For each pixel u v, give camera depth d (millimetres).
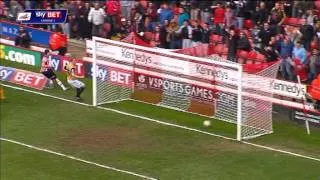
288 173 45094
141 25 71812
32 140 51781
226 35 65812
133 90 59531
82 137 52156
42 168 46781
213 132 52500
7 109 58062
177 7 75188
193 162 47125
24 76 64750
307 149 49406
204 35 66750
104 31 73938
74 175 45531
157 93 58156
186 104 56656
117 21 74062
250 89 51938
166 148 49750
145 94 58906
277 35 62688
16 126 54500
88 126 54250
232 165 46500
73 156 48688
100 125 54406
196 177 44656
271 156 47969
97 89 59031
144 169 46188
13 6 78812
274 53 61594
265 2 72125
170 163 47062
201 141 50875
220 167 46188
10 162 47844
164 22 70188
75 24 76438
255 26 68875
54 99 60344
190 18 73125
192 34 66875
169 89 57344
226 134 52125
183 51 59281
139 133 52625
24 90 62719
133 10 75500
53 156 48781
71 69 59812
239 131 50844
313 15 65562
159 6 78688
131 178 44688
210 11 73938
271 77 53531
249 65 53688
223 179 44281
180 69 56125
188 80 55875
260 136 51938
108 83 59281
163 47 67938
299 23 67375
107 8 74562
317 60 58844
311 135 52219
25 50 69688
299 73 59750
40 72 64688
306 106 53250
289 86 53781
